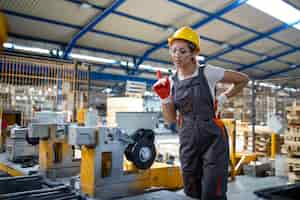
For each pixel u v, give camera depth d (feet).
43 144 12.98
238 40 37.32
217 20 30.94
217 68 5.80
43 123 12.94
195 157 5.87
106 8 27.02
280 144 23.09
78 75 25.71
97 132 9.86
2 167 15.89
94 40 33.78
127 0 25.95
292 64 47.96
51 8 26.25
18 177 11.51
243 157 18.79
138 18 29.35
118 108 29.86
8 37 29.94
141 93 38.93
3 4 24.85
